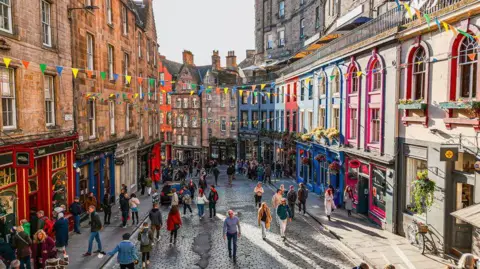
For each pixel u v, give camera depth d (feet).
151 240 37.06
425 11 41.73
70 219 50.11
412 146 45.27
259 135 135.74
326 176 75.87
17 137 39.14
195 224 54.90
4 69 37.73
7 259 31.73
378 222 52.90
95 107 61.52
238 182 104.01
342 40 65.92
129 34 80.84
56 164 48.80
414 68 45.03
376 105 53.72
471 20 35.68
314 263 38.32
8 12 38.14
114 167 69.87
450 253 39.29
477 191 35.04
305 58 88.79
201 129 172.35
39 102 43.73
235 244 39.40
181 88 177.68
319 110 79.71
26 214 40.98
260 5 146.10
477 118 34.14
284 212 46.37
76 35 53.72
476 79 35.60
